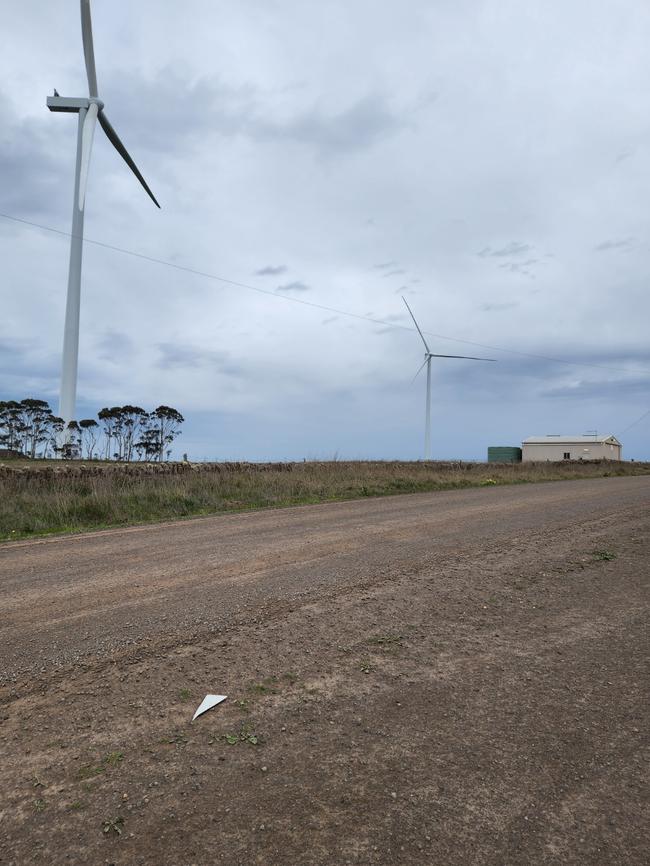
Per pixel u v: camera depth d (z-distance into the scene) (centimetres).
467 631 427
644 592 530
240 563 661
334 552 716
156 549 765
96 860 195
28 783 241
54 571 642
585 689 331
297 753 262
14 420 5003
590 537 796
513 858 196
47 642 411
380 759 257
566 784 239
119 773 247
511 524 927
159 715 299
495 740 274
